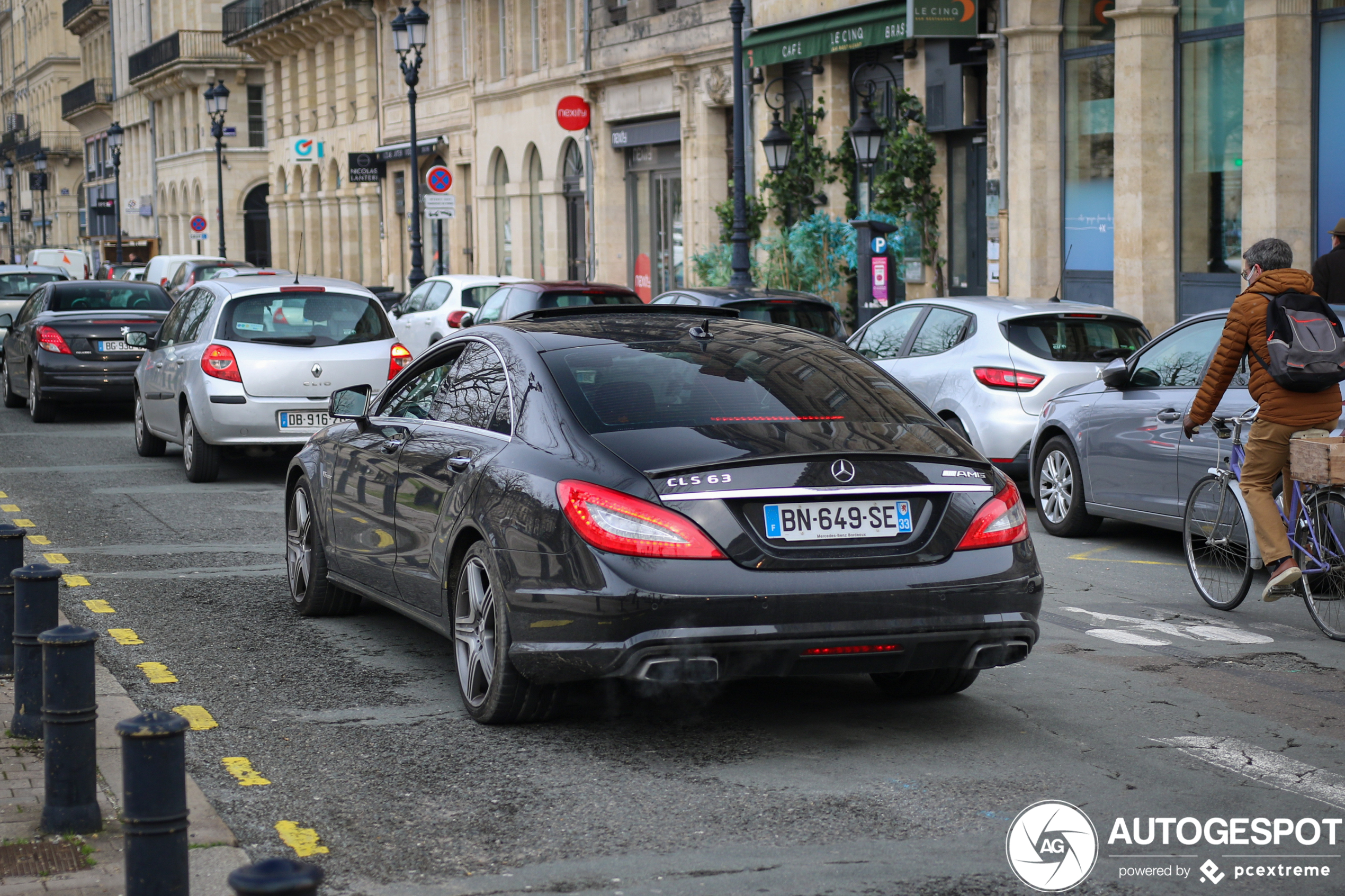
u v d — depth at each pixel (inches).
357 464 291.6
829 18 927.7
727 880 173.2
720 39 1095.0
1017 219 799.1
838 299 935.7
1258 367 309.7
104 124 3563.0
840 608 211.3
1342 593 299.1
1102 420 412.8
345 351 535.5
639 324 261.7
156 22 2999.5
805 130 994.1
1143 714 243.9
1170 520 388.2
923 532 219.5
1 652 259.3
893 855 181.3
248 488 524.7
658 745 226.8
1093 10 763.4
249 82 2716.5
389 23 1823.3
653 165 1254.9
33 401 746.8
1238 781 210.7
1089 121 770.8
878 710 246.7
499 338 259.9
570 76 1359.5
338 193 2047.2
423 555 257.4
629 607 208.1
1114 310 490.9
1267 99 646.5
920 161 874.1
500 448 238.4
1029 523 463.2
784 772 213.5
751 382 238.2
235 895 110.5
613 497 212.8
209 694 257.4
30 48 4441.4
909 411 239.1
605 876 174.2
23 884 166.6
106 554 398.3
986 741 228.8
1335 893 172.2
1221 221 700.0
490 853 182.1
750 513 212.8
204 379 526.3
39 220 4101.9
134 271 1750.7
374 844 185.0
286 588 353.4
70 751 184.1
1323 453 294.7
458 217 1664.6
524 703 231.3
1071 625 315.6
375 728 236.4
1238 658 285.7
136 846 147.6
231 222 2701.8
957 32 796.0
